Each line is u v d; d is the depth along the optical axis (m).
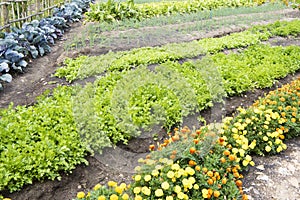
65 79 6.50
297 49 8.44
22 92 6.35
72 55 7.59
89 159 4.26
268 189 3.92
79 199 3.24
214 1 14.80
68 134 4.35
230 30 10.62
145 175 3.40
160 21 10.62
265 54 8.18
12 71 7.12
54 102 5.14
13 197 3.64
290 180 4.08
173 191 3.29
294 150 4.66
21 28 8.60
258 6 15.24
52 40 9.32
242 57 7.81
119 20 11.15
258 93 6.41
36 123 4.58
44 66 7.77
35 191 3.74
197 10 13.48
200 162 3.74
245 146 4.11
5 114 4.78
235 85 6.24
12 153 3.90
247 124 4.57
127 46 7.93
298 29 10.55
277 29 10.52
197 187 3.31
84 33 9.11
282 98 5.04
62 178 3.94
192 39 9.02
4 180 3.60
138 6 12.32
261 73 6.83
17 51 7.36
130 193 3.38
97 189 3.32
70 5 12.67
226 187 3.59
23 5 9.09
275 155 4.54
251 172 4.19
